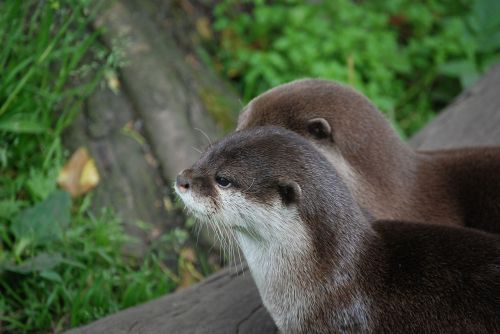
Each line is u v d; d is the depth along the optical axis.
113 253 6.49
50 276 5.81
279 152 4.38
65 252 6.27
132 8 8.05
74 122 7.16
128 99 7.43
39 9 6.79
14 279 5.98
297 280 4.40
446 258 4.30
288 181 4.31
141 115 7.38
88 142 7.09
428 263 4.30
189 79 7.89
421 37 9.99
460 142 7.23
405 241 4.42
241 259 5.99
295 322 4.47
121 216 6.85
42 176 6.65
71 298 5.92
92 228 6.59
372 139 5.42
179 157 7.21
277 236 4.39
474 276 4.20
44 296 6.00
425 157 5.72
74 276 6.22
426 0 10.43
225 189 4.45
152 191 7.07
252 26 9.30
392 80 9.55
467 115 7.62
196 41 8.67
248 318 5.22
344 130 5.40
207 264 6.83
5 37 6.63
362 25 9.52
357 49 9.34
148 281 6.41
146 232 6.87
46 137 6.88
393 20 10.07
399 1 10.02
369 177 5.37
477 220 5.45
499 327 4.04
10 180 6.64
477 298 4.14
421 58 9.73
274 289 4.51
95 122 7.20
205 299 5.48
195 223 6.94
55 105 7.02
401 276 4.31
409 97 9.55
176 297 5.55
